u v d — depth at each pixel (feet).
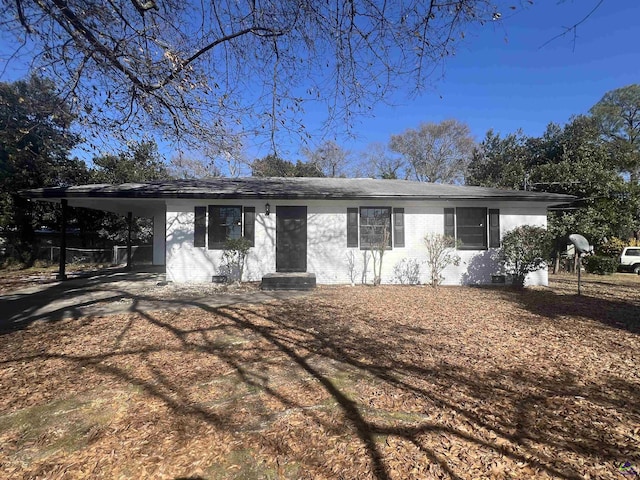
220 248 37.45
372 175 115.75
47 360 14.97
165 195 35.24
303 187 40.16
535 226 37.04
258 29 17.57
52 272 50.31
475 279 38.27
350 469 7.98
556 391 12.03
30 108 18.80
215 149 20.89
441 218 38.60
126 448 8.89
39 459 8.56
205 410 10.73
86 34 15.94
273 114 19.49
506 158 83.20
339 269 38.17
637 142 92.53
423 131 112.37
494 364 14.48
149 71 17.83
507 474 7.80
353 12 14.70
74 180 62.49
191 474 7.89
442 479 7.61
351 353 15.74
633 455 8.47
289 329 19.53
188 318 21.91
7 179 54.95
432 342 17.34
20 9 14.85
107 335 18.44
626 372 13.69
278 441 9.09
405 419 10.17
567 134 74.69
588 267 57.52
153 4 17.02
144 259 68.08
